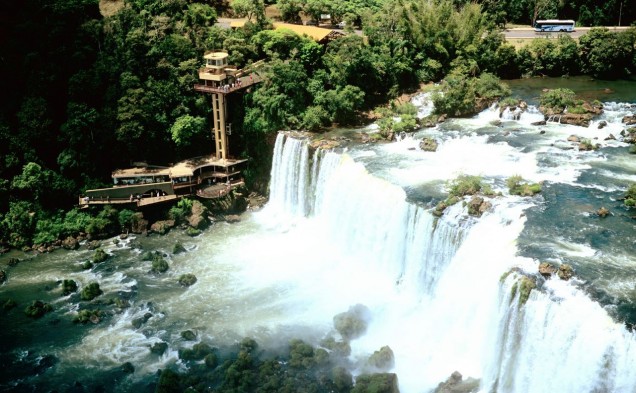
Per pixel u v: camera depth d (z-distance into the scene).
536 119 126.38
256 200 130.88
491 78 135.75
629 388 68.50
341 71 136.50
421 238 97.44
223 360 90.19
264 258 114.12
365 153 117.88
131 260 115.19
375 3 169.75
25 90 131.12
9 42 135.12
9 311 102.38
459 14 150.62
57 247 120.12
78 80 128.62
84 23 139.50
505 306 79.88
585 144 112.94
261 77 134.12
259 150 131.88
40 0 140.62
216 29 146.00
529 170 106.44
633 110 124.81
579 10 163.25
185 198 126.62
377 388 79.25
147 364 90.44
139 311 101.44
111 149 129.25
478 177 102.62
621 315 71.56
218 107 129.00
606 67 143.38
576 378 72.38
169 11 149.50
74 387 86.81
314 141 122.81
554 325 74.06
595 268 79.88
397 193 102.12
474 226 91.19
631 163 107.19
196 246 118.50
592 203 95.06
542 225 89.62
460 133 123.31
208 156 134.50
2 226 120.69
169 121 131.25
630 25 154.12
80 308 102.44
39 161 126.19
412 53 143.88
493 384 81.31
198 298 103.88
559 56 146.75
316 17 164.50
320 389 82.75
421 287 98.62
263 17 153.62
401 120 127.06
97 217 123.69
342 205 113.06
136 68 132.50
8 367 90.69
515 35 159.00
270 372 85.31
